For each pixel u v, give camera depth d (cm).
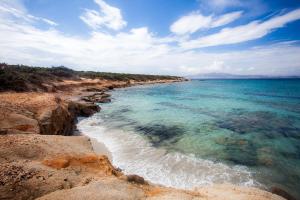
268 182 838
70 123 1650
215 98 3819
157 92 5100
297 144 1291
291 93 4816
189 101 3378
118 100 3475
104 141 1343
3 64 3778
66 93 3744
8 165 583
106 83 6256
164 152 1148
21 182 512
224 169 945
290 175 899
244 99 3641
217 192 649
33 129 1027
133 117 2111
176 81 12600
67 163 654
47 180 541
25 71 3991
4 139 777
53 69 5747
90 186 538
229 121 1923
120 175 693
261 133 1528
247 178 866
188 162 1016
